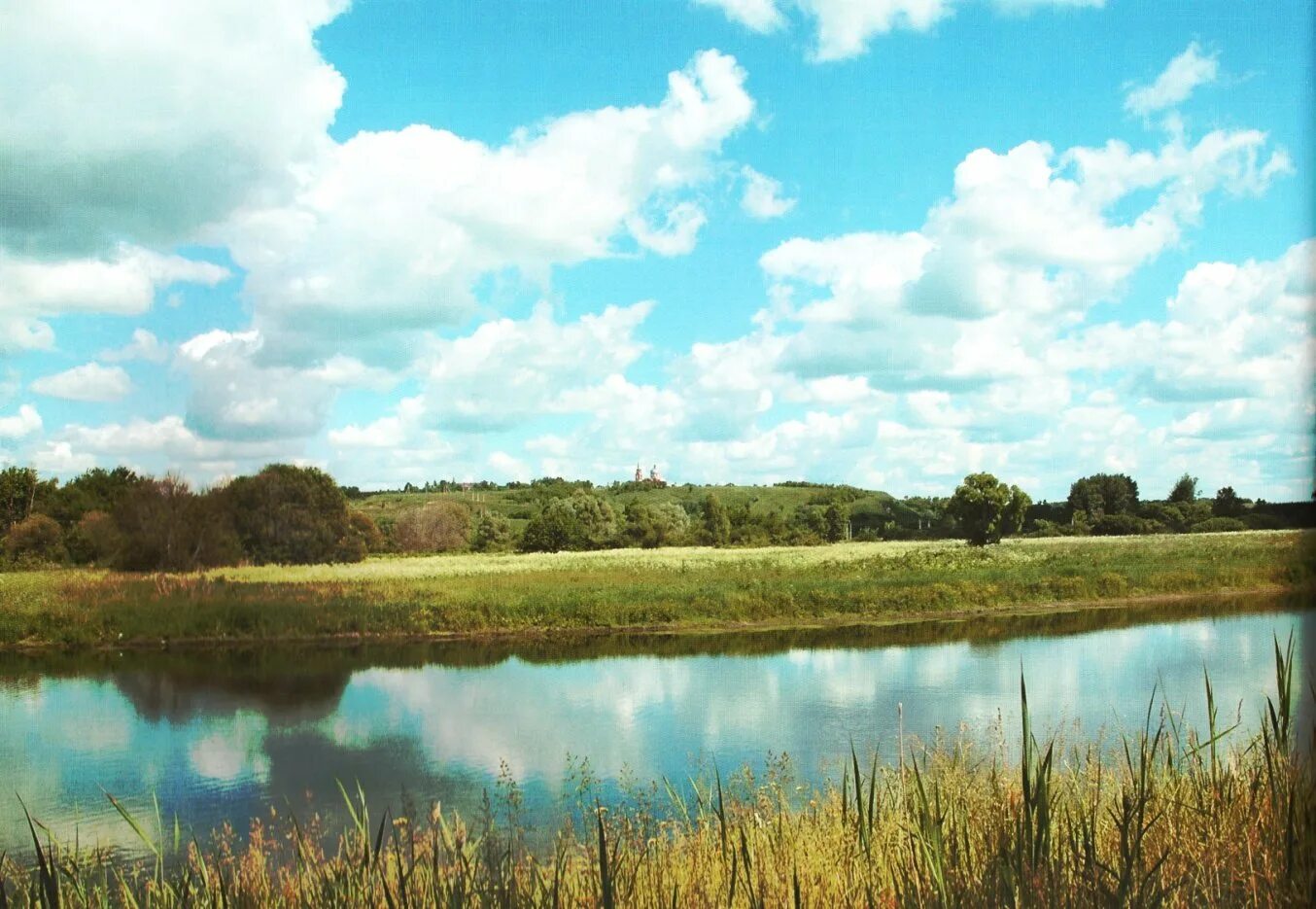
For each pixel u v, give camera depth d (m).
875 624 31.28
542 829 8.54
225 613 29.83
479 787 12.52
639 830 6.07
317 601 31.73
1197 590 38.03
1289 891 3.77
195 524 44.44
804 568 45.91
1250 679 18.75
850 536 100.00
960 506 66.94
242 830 10.77
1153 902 3.72
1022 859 4.21
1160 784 6.10
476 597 32.53
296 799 12.28
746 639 28.08
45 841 10.45
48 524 52.47
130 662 25.06
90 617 28.89
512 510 110.56
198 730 16.72
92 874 5.60
